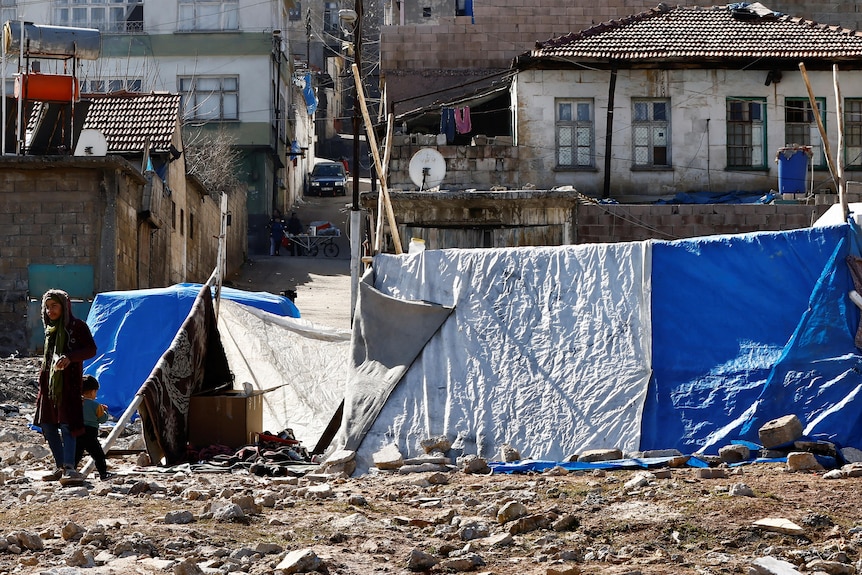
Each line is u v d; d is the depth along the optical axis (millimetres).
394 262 17094
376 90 81250
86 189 31453
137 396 15031
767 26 38625
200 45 57906
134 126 40406
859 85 36531
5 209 31469
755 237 15516
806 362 14789
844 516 10797
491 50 48031
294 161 67312
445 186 36062
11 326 31203
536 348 15812
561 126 36438
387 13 67375
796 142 36562
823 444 13883
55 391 13469
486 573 9164
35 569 9039
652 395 15086
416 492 12711
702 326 15367
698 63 36250
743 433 14602
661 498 11594
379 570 9344
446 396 15719
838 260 15086
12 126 37281
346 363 20234
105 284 31219
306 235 55719
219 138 53812
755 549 9961
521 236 30641
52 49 35188
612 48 36438
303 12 87875
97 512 11094
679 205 32156
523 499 11742
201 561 9438
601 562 9602
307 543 10133
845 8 49219
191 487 12859
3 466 15211
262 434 16859
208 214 45781
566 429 15117
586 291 15953
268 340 20594
